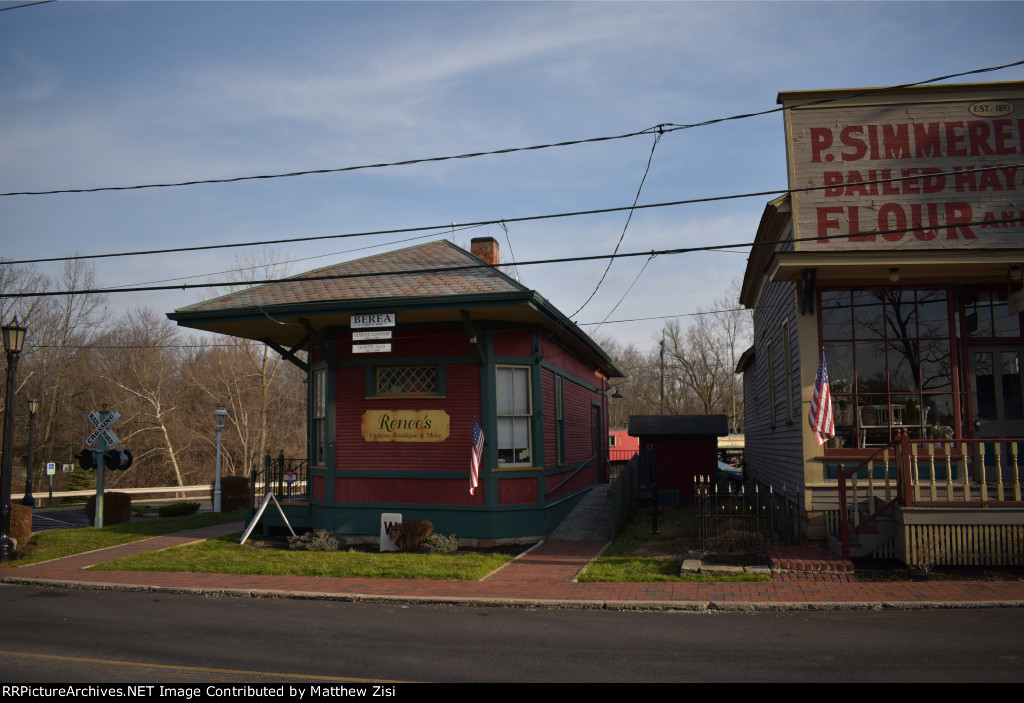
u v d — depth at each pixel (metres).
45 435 46.19
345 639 8.53
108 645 8.29
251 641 8.46
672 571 12.02
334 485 16.52
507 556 14.26
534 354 16.59
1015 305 12.82
